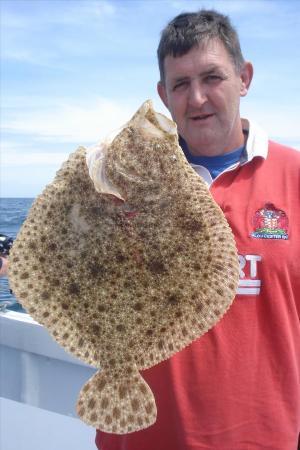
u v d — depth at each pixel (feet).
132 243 2.56
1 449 3.78
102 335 2.54
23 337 5.07
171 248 2.57
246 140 3.23
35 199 2.60
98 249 2.55
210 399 2.74
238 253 2.85
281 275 2.84
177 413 2.76
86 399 2.46
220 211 2.61
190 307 2.56
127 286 2.54
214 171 3.14
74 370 4.92
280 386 2.80
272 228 2.87
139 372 2.63
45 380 5.02
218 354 2.76
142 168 2.68
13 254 2.53
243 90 3.25
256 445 2.74
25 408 4.44
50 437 4.00
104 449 3.02
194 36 2.83
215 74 2.87
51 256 2.56
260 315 2.85
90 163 2.64
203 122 2.95
